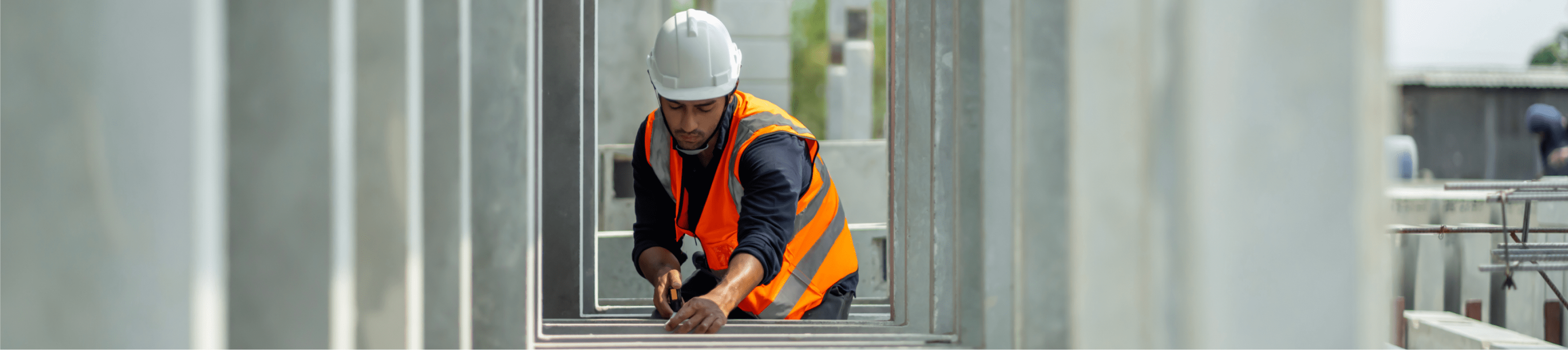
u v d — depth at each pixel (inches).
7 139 24.6
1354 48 32.0
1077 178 38.7
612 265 164.7
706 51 97.3
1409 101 1024.2
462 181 44.8
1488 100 1015.0
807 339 76.8
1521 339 145.3
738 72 102.0
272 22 29.4
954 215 70.9
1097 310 38.8
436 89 44.6
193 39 25.0
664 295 102.6
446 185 44.8
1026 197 47.9
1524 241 128.3
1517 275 194.1
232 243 29.8
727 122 102.0
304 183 29.7
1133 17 38.8
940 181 77.5
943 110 77.4
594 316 115.6
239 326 30.0
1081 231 38.7
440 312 45.0
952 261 78.4
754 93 303.9
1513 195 114.7
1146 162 34.9
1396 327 172.4
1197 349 32.4
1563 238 190.9
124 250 25.1
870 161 206.2
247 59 29.4
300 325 30.0
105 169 24.9
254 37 29.4
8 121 24.6
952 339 71.3
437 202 44.8
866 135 336.2
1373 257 32.5
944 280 78.6
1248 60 32.3
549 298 113.5
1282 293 32.2
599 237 164.1
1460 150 1016.2
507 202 53.9
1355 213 32.2
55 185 24.9
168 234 25.1
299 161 29.6
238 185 29.6
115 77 24.8
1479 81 1010.7
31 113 24.7
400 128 36.8
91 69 24.7
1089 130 38.8
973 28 65.6
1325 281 32.3
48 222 24.9
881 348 69.6
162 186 25.1
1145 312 35.8
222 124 26.7
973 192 67.0
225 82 29.2
